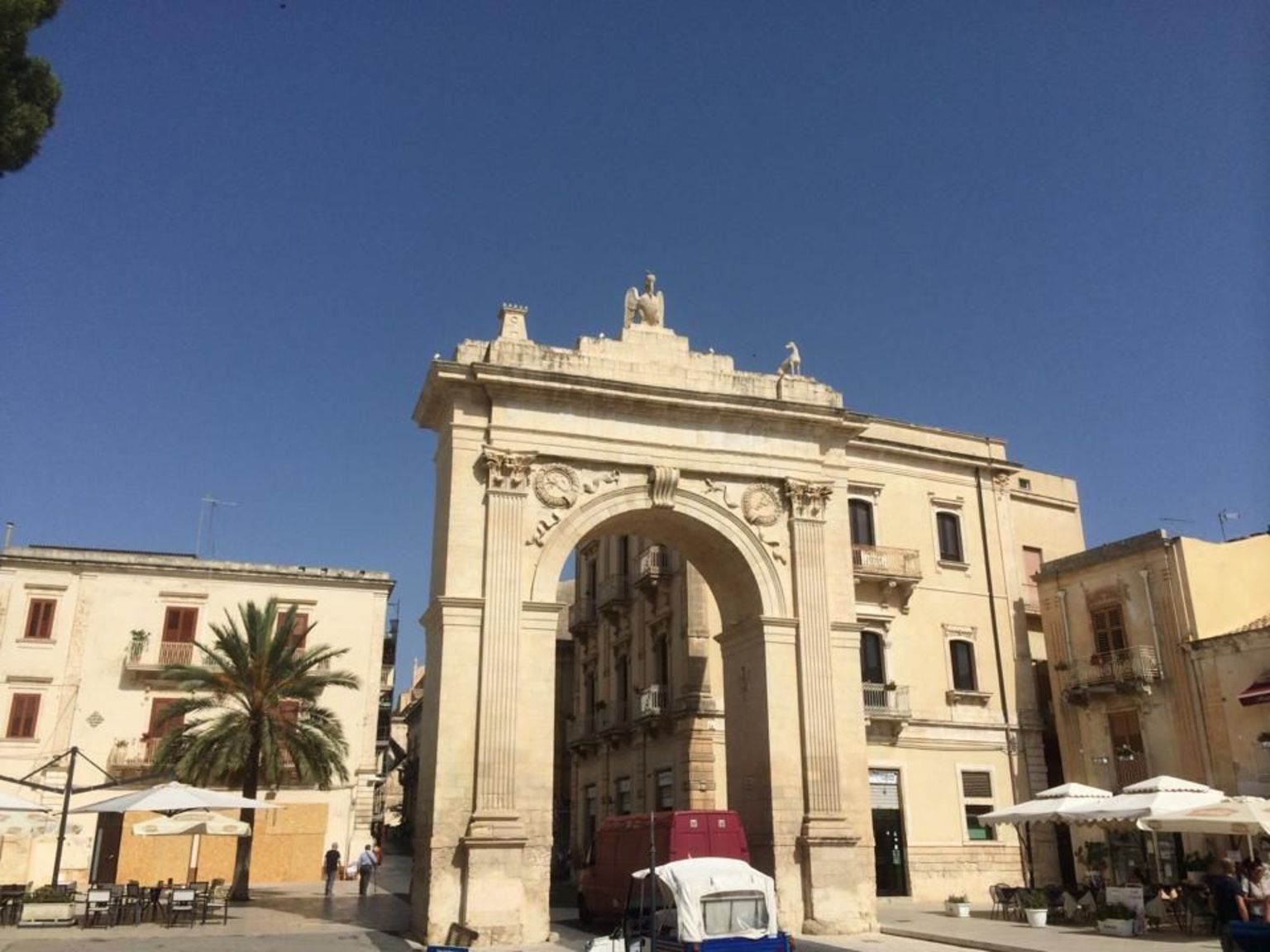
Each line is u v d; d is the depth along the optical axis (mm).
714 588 28562
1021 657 35594
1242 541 32469
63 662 37531
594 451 25625
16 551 38031
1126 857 31109
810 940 22609
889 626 33469
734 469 26828
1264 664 28328
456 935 20609
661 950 13883
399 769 80250
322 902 30703
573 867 42656
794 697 25875
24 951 18922
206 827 26328
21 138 15930
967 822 32875
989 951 20750
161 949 19375
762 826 25203
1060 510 39500
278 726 31844
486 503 24391
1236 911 20266
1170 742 30641
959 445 37375
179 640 38875
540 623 23953
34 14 15688
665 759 33875
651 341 27312
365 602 41438
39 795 36031
